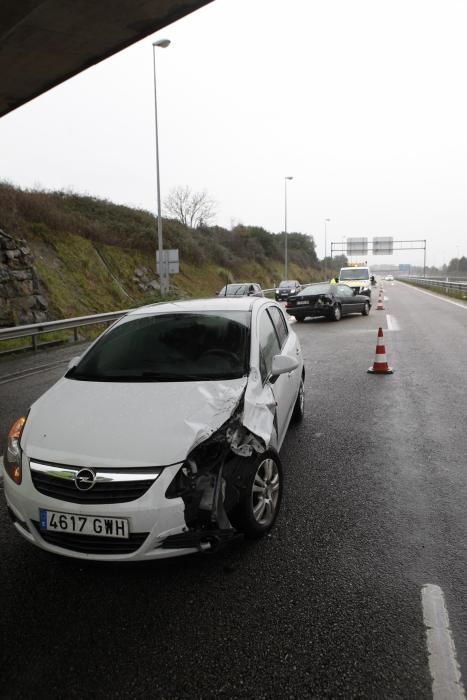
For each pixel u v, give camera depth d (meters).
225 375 3.54
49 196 29.56
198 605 2.58
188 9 7.97
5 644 2.33
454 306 23.05
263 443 3.12
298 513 3.59
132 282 26.78
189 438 2.75
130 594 2.69
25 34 8.60
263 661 2.20
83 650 2.29
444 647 2.26
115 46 9.13
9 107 12.27
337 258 115.25
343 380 8.05
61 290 20.58
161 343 3.94
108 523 2.57
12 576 2.87
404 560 2.97
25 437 2.94
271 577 2.82
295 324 17.61
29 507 2.72
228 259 44.59
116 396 3.25
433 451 4.80
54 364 10.24
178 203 48.88
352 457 4.68
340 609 2.53
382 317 18.91
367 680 2.09
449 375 8.23
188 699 2.01
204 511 2.68
